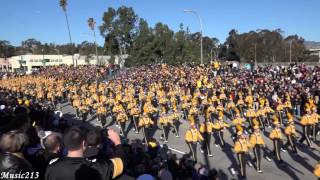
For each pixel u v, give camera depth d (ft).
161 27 233.55
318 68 119.44
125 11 248.73
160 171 35.06
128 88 123.95
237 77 120.47
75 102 102.58
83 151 13.10
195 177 42.14
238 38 329.93
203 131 62.95
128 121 90.58
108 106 101.35
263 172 53.98
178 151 65.77
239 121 72.49
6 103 54.44
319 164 39.99
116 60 309.22
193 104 89.97
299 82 106.32
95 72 188.44
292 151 61.93
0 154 13.20
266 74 122.72
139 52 225.15
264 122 77.77
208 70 137.90
